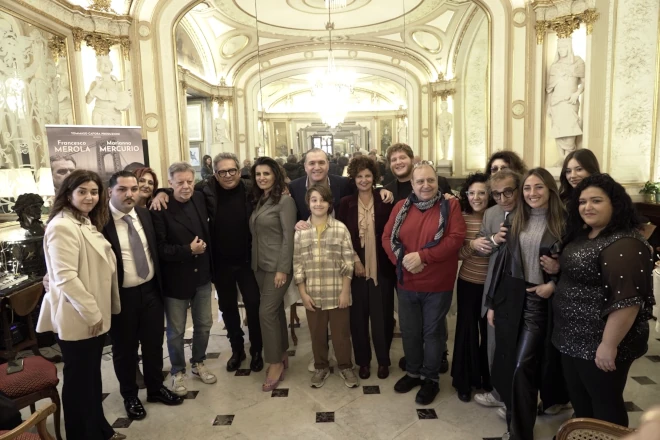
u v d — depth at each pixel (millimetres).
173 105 6469
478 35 10008
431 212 2605
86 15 5750
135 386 2650
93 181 2092
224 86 11062
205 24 9305
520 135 6414
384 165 6160
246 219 3027
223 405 2744
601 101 5613
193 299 2969
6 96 4539
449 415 2564
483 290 2578
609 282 1626
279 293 2908
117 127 4363
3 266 3635
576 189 1781
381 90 18312
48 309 2115
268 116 19078
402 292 2727
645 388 2764
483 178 2631
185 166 2730
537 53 6164
